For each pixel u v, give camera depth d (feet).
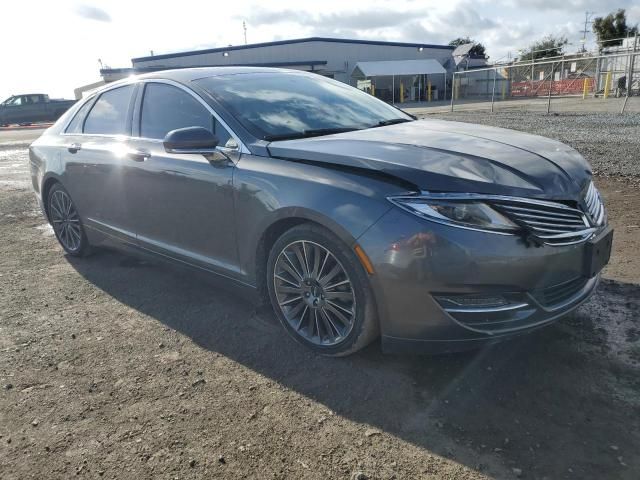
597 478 6.66
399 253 8.14
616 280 12.37
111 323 11.74
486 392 8.52
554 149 10.07
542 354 9.47
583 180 9.34
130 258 16.33
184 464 7.28
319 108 12.27
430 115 66.59
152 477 7.06
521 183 8.41
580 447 7.20
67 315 12.28
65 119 16.69
